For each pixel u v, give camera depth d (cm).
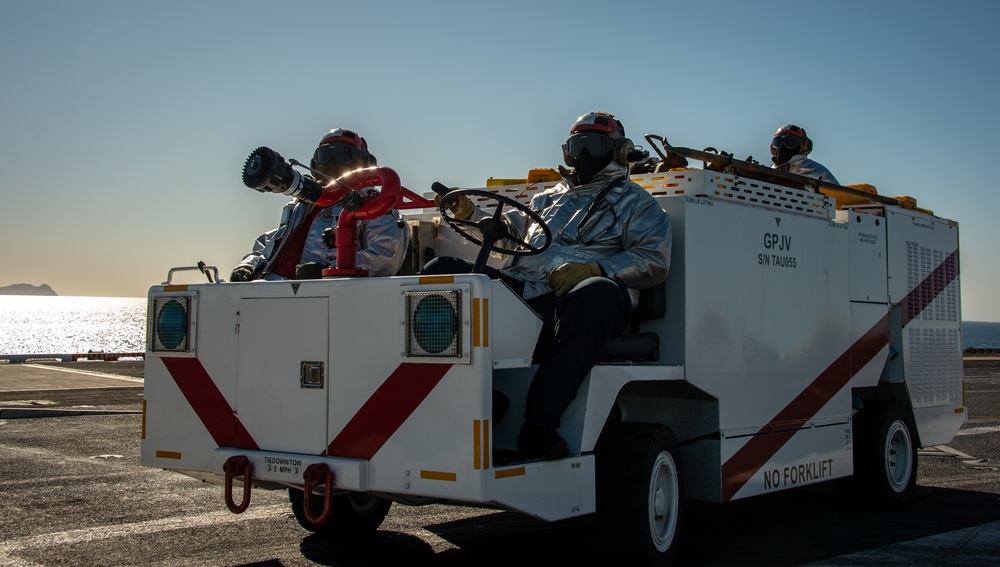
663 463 514
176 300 503
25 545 563
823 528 653
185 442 497
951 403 848
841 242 698
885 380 764
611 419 574
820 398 657
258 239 634
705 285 556
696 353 544
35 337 13250
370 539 598
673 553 520
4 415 1295
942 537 618
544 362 460
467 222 531
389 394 431
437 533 620
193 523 636
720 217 573
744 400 581
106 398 1578
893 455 744
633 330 557
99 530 608
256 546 571
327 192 504
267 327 470
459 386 412
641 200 542
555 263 540
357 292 443
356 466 432
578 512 459
